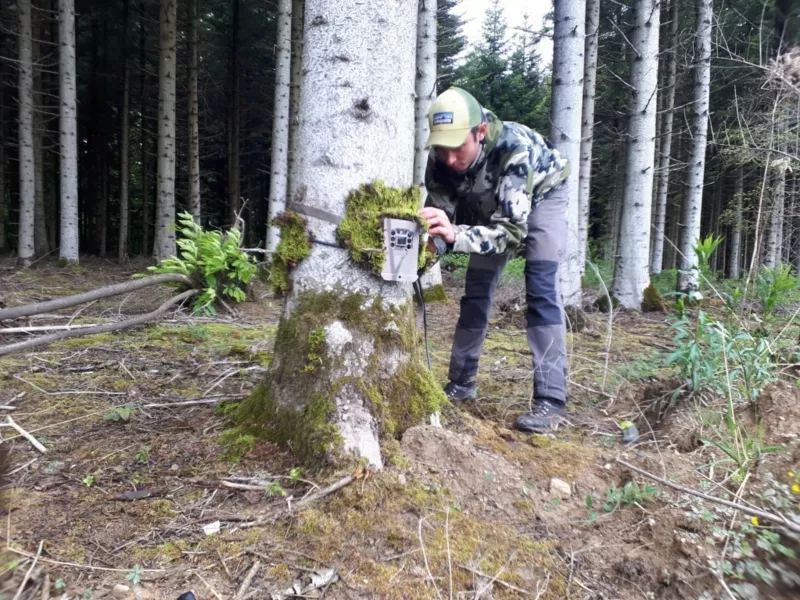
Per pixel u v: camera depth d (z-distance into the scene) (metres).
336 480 1.74
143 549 1.50
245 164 22.64
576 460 2.07
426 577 1.41
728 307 3.17
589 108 8.37
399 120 2.06
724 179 18.47
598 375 3.44
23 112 10.08
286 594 1.33
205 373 3.25
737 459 1.97
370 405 1.96
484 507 1.73
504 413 2.68
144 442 2.18
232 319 5.36
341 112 1.97
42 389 2.89
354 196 1.98
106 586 1.35
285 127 10.13
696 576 1.46
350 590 1.35
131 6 14.70
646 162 7.08
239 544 1.51
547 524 1.69
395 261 1.99
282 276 2.09
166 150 11.26
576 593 1.41
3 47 14.07
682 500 1.79
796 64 3.72
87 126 17.84
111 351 3.78
